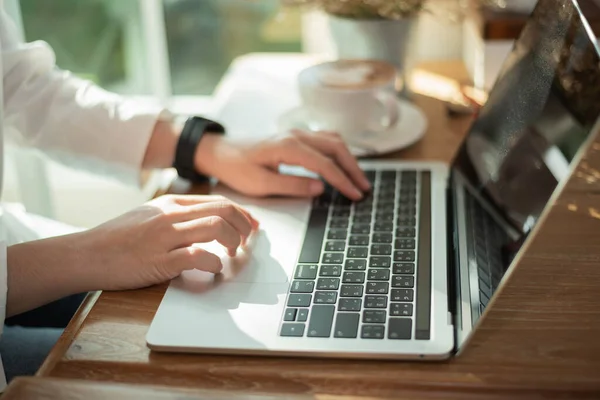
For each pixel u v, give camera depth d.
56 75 0.92
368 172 0.86
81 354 0.54
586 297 0.57
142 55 1.72
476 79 1.09
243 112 1.04
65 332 0.58
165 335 0.55
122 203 1.68
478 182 0.74
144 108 0.89
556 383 0.49
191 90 1.78
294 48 1.71
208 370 0.52
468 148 0.81
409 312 0.56
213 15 1.70
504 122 0.72
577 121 0.54
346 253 0.67
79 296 0.88
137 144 0.86
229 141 0.84
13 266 0.64
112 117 0.87
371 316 0.56
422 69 1.20
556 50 0.63
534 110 0.65
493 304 0.57
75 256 0.64
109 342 0.56
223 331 0.55
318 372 0.51
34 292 0.64
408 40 1.04
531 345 0.52
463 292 0.59
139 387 0.48
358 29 1.02
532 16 0.74
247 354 0.53
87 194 1.67
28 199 1.48
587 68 0.54
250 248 0.68
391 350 0.52
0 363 0.66
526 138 0.65
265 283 0.62
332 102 0.92
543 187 0.59
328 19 1.06
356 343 0.53
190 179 0.85
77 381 0.49
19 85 0.89
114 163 0.87
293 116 1.00
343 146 0.83
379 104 0.94
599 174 0.75
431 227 0.71
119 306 0.60
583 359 0.51
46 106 0.89
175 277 0.63
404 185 0.81
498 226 0.66
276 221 0.74
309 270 0.64
